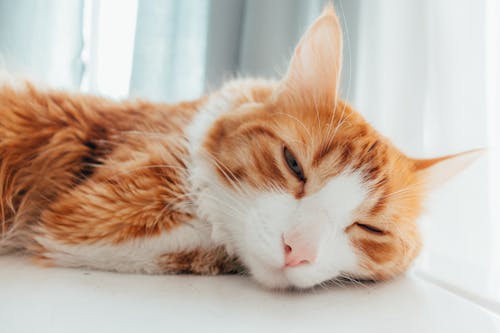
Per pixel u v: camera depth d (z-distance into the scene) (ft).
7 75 1.37
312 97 1.21
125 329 0.87
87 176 1.26
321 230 1.09
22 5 2.06
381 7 1.93
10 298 0.94
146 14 2.14
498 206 1.62
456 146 1.68
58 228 1.12
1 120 1.26
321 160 1.14
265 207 1.11
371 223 1.16
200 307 0.98
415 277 1.31
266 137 1.17
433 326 0.98
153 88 2.15
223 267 1.21
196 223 1.18
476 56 1.65
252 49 2.12
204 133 1.24
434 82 1.76
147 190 1.14
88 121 1.31
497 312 1.20
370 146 1.20
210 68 2.17
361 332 0.94
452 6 1.72
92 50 2.17
